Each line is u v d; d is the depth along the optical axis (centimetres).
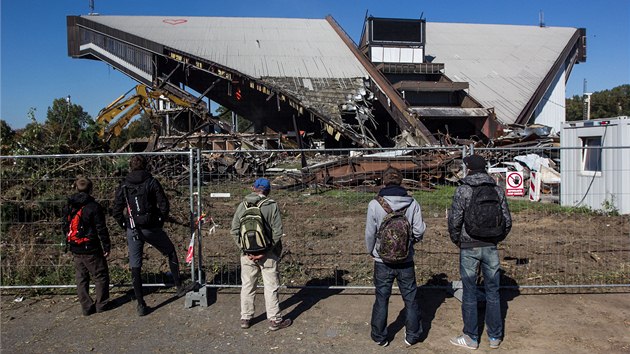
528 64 4281
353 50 4116
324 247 877
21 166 950
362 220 1172
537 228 1030
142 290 621
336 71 3784
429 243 892
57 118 1606
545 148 695
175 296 633
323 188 1722
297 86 3494
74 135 1521
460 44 4678
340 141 3628
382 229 457
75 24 4584
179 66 4031
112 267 735
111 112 2517
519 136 2491
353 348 481
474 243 473
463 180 484
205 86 4428
